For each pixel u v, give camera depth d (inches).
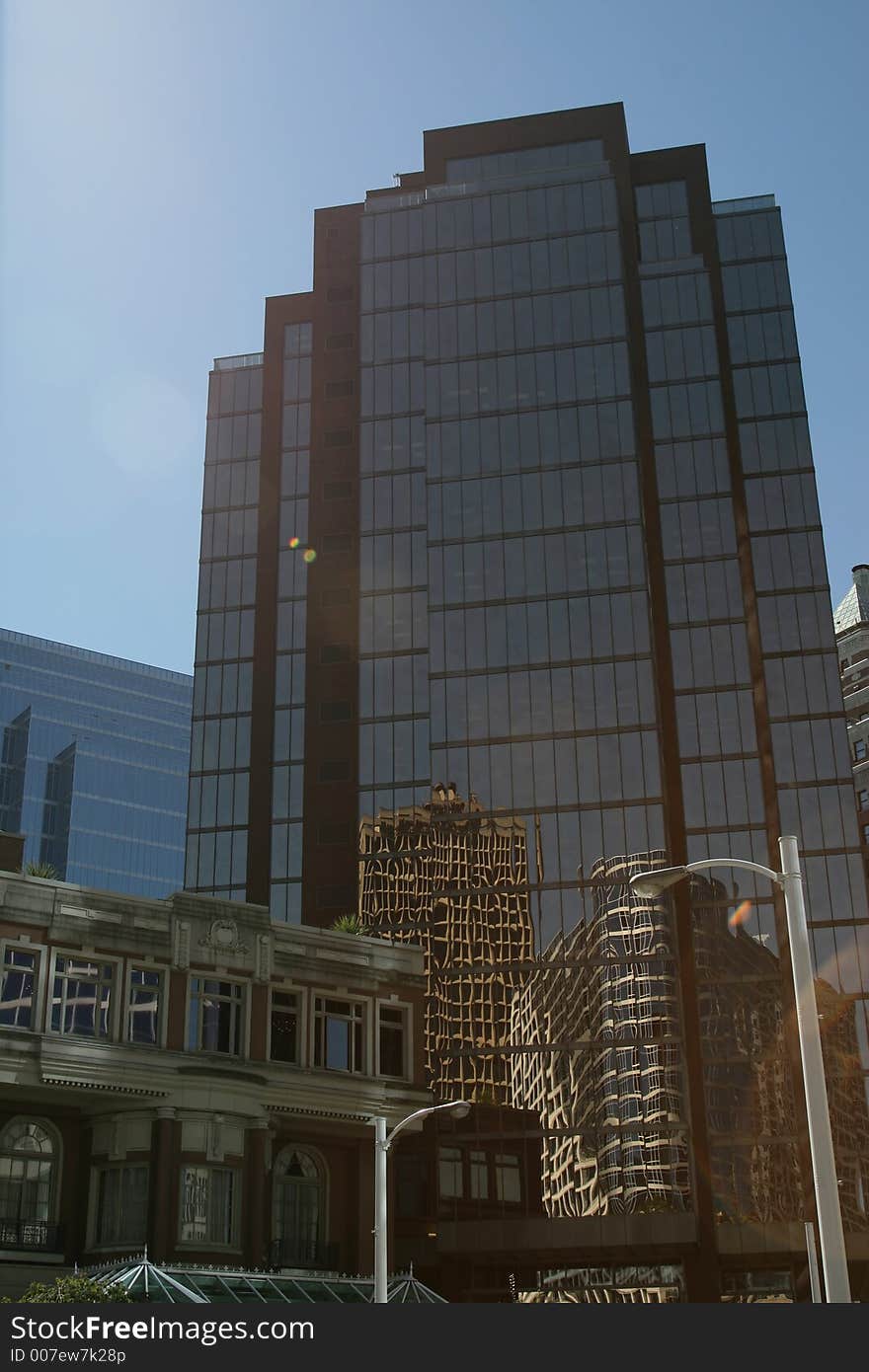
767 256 3993.6
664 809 3324.3
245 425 4215.1
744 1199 2955.2
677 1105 3024.1
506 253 4055.1
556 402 3828.7
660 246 4057.6
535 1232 2974.9
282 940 2511.1
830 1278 791.7
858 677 5472.4
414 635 3715.6
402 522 3860.7
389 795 3528.5
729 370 3855.8
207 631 3941.9
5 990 2174.0
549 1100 3100.4
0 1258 2100.1
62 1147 2228.1
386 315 4106.8
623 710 3452.3
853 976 3117.6
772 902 3218.5
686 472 3745.1
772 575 3595.0
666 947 3174.2
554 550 3663.9
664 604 3607.3
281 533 4023.1
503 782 3447.3
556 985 3208.7
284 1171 2433.6
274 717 3782.0
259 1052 2396.7
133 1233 2145.7
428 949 3309.5
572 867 3319.4
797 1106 3016.7
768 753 3395.7
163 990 2325.3
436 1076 3154.5
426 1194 3021.7
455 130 4318.4
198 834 3676.2
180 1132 2220.7
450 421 3875.5
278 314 4345.5
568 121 4259.4
